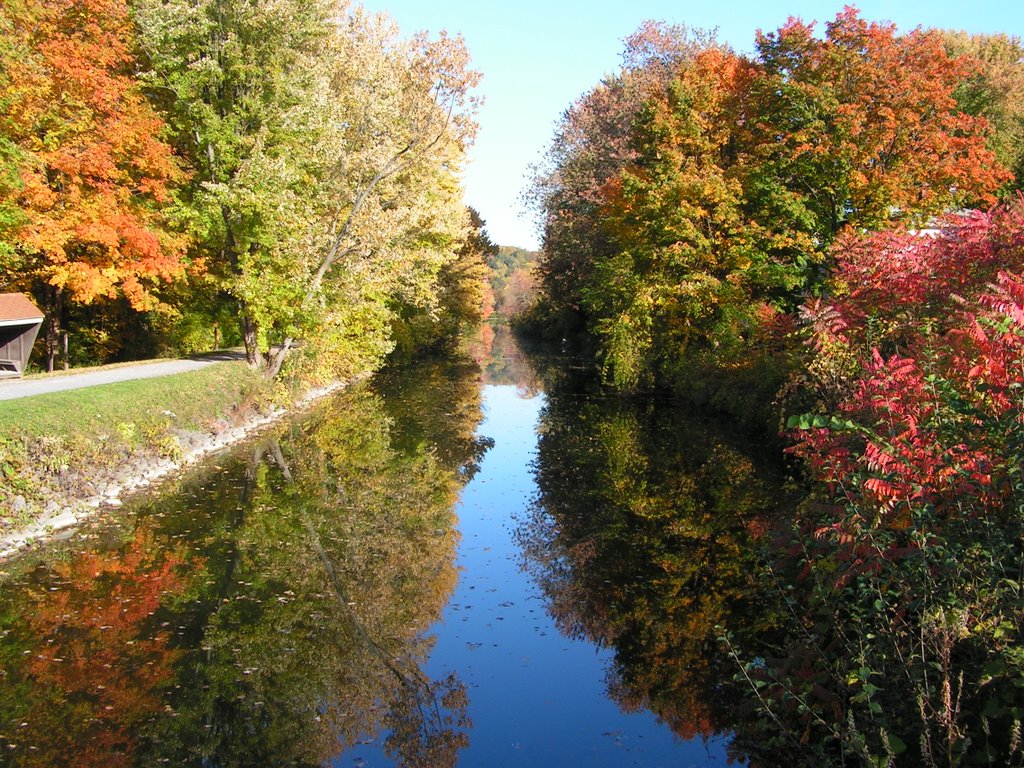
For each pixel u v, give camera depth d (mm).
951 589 4484
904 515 5109
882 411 5520
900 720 4352
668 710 6184
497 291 112875
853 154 19953
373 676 6746
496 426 20516
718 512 11680
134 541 9891
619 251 29422
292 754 5465
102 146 16594
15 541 9367
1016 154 24750
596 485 13758
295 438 17641
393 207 22969
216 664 6785
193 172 19953
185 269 20328
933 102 20406
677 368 23953
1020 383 4578
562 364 40969
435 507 12305
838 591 5641
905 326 8555
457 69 21781
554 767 5355
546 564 9656
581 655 7219
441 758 5398
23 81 14773
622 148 30328
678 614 7977
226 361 21188
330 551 9953
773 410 16250
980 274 8141
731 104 24844
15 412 10680
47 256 17625
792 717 5516
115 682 6379
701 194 22250
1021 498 4367
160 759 5312
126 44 18172
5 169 14211
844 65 20906
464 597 8586
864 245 10766
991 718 4078
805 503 8781
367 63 20750
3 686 6230
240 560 9445
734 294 21812
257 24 17859
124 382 14930
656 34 32469
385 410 22938
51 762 5215
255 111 18656
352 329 26641
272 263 19562
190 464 14148
